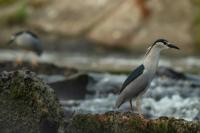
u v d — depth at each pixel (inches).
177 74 936.3
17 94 447.2
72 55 1542.8
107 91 824.3
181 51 1512.1
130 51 1567.4
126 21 1621.6
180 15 1589.6
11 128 442.0
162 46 523.8
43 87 454.6
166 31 1562.5
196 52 1514.5
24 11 1744.6
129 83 520.4
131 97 524.4
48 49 1643.7
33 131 440.1
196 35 1537.9
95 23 1662.2
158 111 692.7
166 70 936.3
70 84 762.8
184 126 436.8
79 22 1676.9
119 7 1663.4
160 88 834.8
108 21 1642.5
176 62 1384.1
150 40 1558.8
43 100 447.2
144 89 523.5
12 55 1450.5
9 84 451.5
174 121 439.8
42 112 441.7
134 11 1630.2
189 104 708.0
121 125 436.8
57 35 1672.0
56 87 760.3
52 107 449.7
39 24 1706.4
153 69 523.8
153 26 1584.6
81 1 1718.8
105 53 1584.6
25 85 450.3
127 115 442.9
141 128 435.2
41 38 1673.2
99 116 443.2
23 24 1724.9
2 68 775.1
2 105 446.0
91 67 1242.6
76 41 1637.6
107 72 1129.4
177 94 803.4
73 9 1710.1
